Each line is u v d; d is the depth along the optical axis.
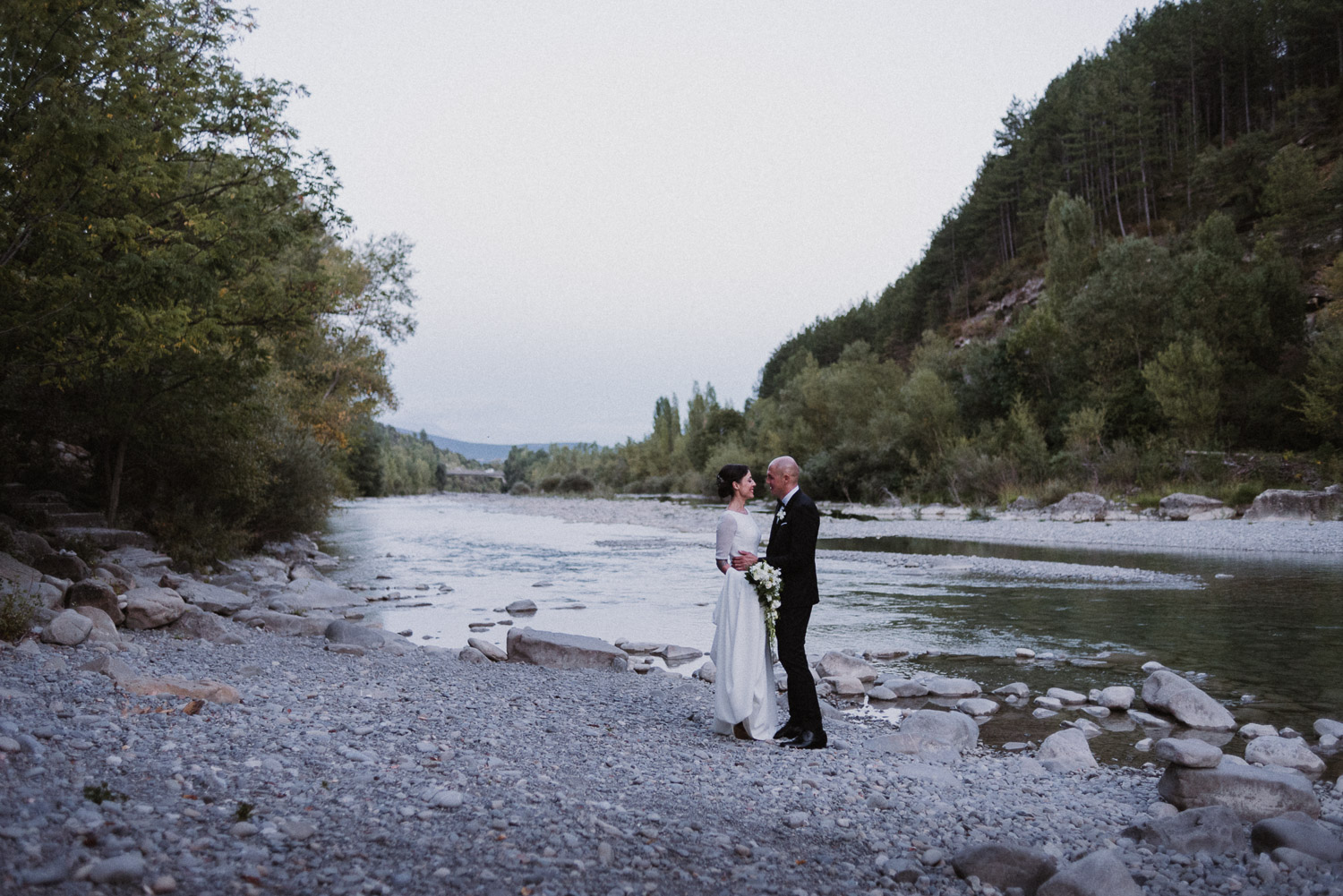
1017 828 4.69
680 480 93.69
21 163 8.44
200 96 13.12
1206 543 24.86
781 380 115.38
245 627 11.17
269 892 2.90
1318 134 62.78
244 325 14.95
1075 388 43.47
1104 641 11.94
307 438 24.25
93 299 9.42
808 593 6.63
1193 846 4.35
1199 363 36.06
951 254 92.50
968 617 14.13
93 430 16.73
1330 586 16.53
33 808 3.22
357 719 5.75
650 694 8.34
